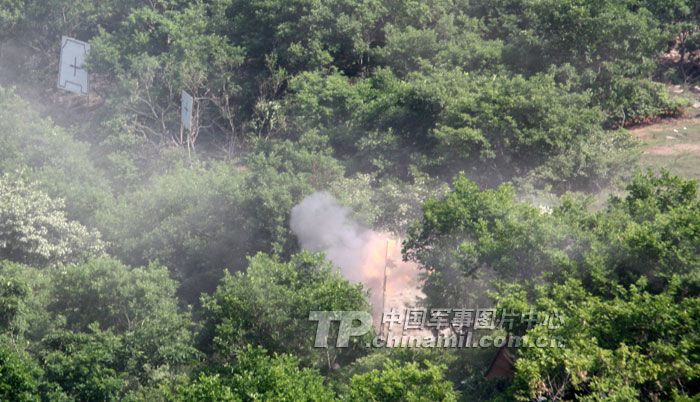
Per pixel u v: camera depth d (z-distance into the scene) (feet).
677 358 290.35
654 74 631.97
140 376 358.84
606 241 349.61
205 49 625.82
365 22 622.13
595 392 286.05
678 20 630.33
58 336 359.66
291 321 352.69
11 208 447.42
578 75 549.13
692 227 333.62
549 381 295.28
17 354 351.87
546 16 558.56
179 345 359.87
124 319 386.73
